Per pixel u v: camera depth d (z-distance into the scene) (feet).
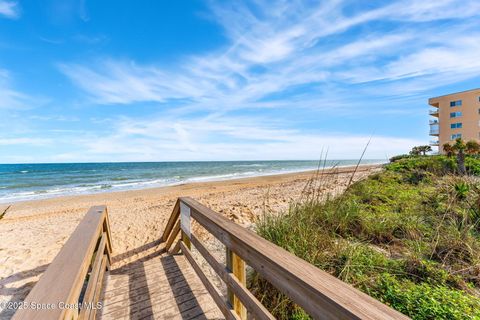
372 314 2.21
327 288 2.64
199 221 7.13
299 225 8.13
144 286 7.92
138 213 22.54
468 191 12.55
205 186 46.11
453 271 7.29
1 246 14.02
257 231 8.91
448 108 98.94
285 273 3.17
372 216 11.51
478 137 90.53
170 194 36.32
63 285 3.17
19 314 2.54
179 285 7.98
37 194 42.83
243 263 5.13
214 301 6.62
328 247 8.04
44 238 15.76
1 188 51.03
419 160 28.30
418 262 7.49
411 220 10.98
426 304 5.62
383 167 27.14
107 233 9.88
